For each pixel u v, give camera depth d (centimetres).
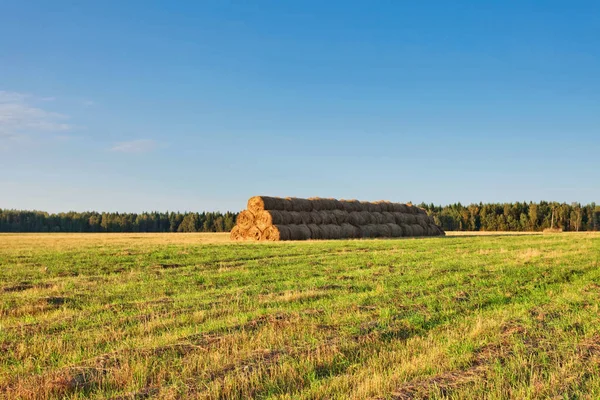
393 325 952
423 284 1446
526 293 1331
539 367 718
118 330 924
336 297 1245
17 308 1151
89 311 1106
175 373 700
